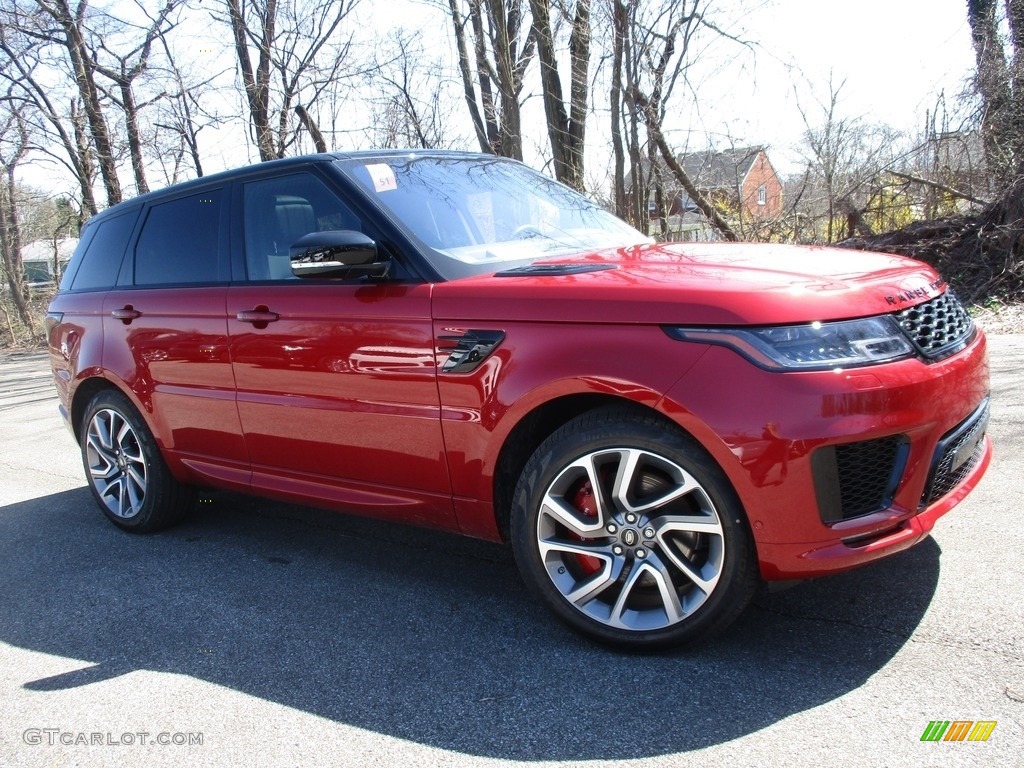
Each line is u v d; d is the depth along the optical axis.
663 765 2.19
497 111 12.55
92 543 4.51
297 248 3.10
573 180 12.26
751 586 2.55
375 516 3.40
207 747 2.49
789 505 2.38
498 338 2.83
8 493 5.75
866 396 2.34
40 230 24.38
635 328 2.57
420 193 3.53
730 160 12.67
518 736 2.39
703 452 2.50
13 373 14.52
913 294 2.65
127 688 2.89
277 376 3.53
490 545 3.96
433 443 3.06
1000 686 2.37
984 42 11.01
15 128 19.81
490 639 2.99
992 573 3.02
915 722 2.25
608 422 2.67
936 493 2.62
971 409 2.65
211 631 3.27
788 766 2.13
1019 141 10.38
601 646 2.84
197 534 4.50
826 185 12.94
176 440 4.16
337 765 2.34
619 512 2.71
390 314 3.11
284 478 3.72
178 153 17.52
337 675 2.84
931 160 12.18
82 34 17.41
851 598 2.97
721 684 2.54
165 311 4.05
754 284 2.53
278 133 16.22
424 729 2.47
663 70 10.99
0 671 3.10
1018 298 9.22
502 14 11.91
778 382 2.36
